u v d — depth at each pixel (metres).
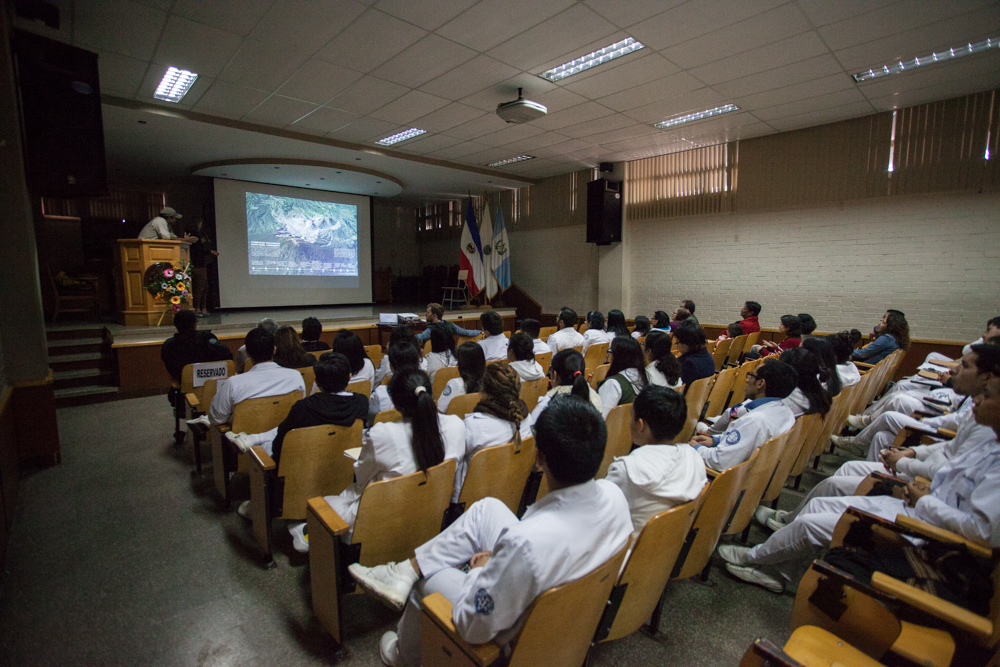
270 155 7.88
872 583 1.35
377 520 1.65
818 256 6.74
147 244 6.31
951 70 4.77
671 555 1.50
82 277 8.23
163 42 4.20
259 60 4.56
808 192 6.71
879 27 3.96
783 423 2.26
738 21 3.87
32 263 3.43
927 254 5.88
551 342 4.95
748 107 5.85
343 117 6.21
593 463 1.11
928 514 1.63
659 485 1.54
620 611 1.42
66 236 9.25
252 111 5.95
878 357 4.81
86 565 2.30
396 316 7.87
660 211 8.40
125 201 10.15
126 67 4.70
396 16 3.80
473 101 5.65
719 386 3.84
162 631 1.88
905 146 5.90
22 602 2.04
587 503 1.12
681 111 6.00
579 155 8.30
